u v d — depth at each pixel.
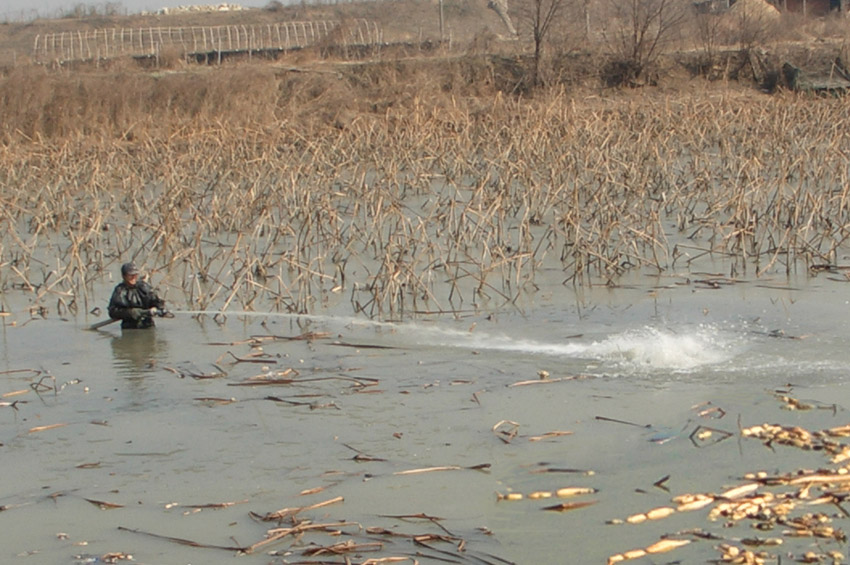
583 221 22.19
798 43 47.62
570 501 9.41
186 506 9.63
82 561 8.63
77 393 12.99
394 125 34.44
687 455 10.25
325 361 13.95
